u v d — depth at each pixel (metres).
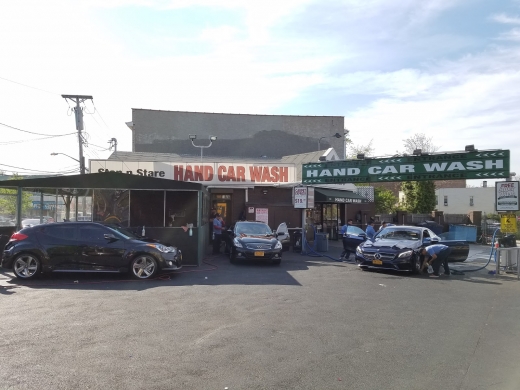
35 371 5.09
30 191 15.19
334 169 19.03
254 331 6.91
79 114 24.62
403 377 5.20
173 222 17.33
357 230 17.77
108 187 14.34
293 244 20.92
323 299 9.51
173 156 28.55
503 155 15.34
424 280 12.83
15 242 11.66
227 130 35.31
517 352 6.23
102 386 4.71
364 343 6.46
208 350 5.95
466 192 57.84
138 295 9.55
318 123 36.81
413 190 37.59
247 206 21.84
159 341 6.30
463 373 5.38
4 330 6.73
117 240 11.84
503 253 14.86
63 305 8.51
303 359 5.70
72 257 11.60
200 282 11.38
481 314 8.60
